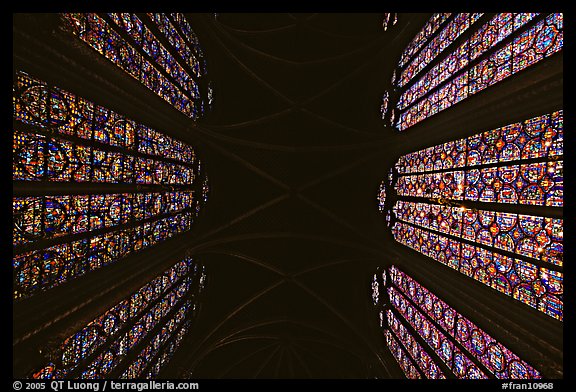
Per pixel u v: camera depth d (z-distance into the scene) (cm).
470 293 688
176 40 1001
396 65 1165
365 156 1298
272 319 1420
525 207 568
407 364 935
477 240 704
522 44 581
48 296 522
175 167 1048
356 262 1330
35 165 495
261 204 1380
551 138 515
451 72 812
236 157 1328
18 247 473
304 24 1277
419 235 980
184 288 1131
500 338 581
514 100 580
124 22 732
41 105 506
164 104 887
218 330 1289
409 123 1058
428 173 938
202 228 1204
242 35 1275
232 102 1325
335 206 1371
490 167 667
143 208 850
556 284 499
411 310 967
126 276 694
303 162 1389
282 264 1422
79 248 608
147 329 866
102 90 623
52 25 508
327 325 1377
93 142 633
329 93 1339
